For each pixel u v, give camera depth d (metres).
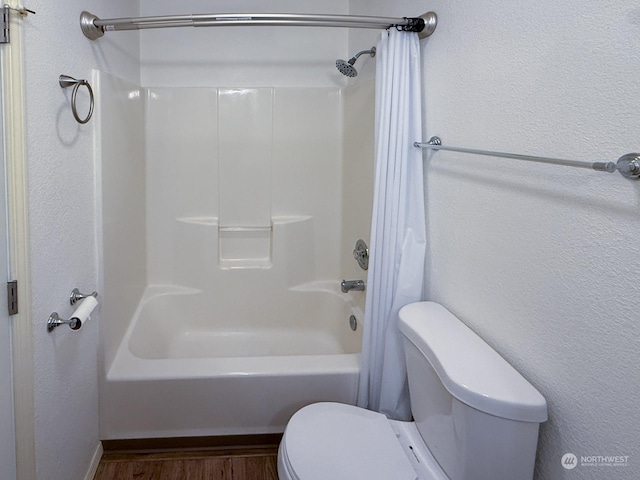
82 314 1.30
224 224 2.76
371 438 1.33
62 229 1.39
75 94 1.43
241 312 2.79
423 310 1.50
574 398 0.97
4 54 1.06
